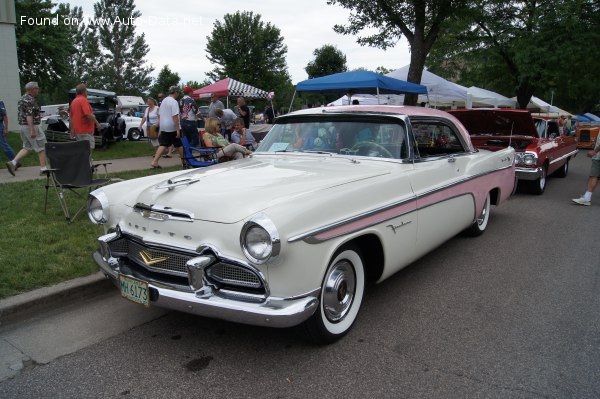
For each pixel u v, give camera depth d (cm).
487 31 2181
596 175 822
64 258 436
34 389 267
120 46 6216
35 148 875
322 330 303
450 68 2556
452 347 317
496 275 464
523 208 808
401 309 379
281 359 300
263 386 271
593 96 3350
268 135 468
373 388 269
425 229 405
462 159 496
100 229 526
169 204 301
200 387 270
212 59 3969
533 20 1911
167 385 272
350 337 330
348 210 311
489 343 323
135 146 1507
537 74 1931
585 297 409
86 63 6322
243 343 321
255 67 3912
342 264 322
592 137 2488
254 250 257
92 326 346
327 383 274
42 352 308
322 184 321
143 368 290
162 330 340
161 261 300
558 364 296
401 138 406
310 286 280
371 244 353
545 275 465
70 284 386
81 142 581
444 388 269
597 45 1775
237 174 347
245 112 1224
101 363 295
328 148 422
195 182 329
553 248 561
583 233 634
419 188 395
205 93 1538
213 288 275
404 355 306
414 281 446
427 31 1340
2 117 949
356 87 1061
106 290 406
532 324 354
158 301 285
